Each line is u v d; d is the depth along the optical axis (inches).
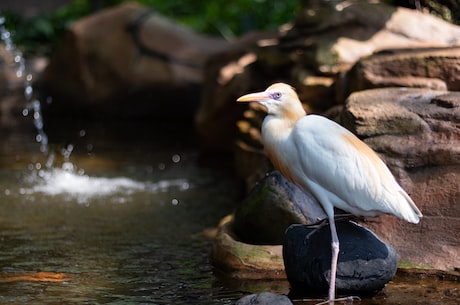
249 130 562.3
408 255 360.5
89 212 494.6
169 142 775.7
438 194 361.1
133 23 898.1
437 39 533.0
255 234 382.9
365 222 369.4
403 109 374.0
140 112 909.2
